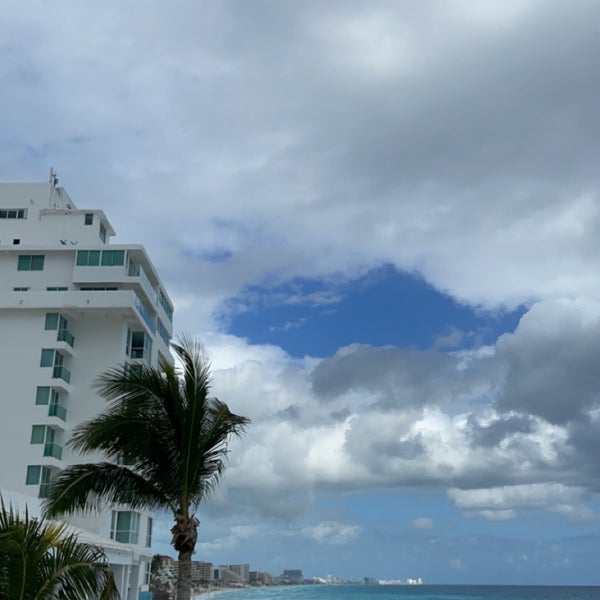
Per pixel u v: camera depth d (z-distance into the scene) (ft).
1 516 33.35
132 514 160.45
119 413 60.08
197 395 60.95
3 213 193.16
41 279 179.52
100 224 194.90
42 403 161.99
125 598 124.88
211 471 63.10
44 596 32.04
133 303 169.99
